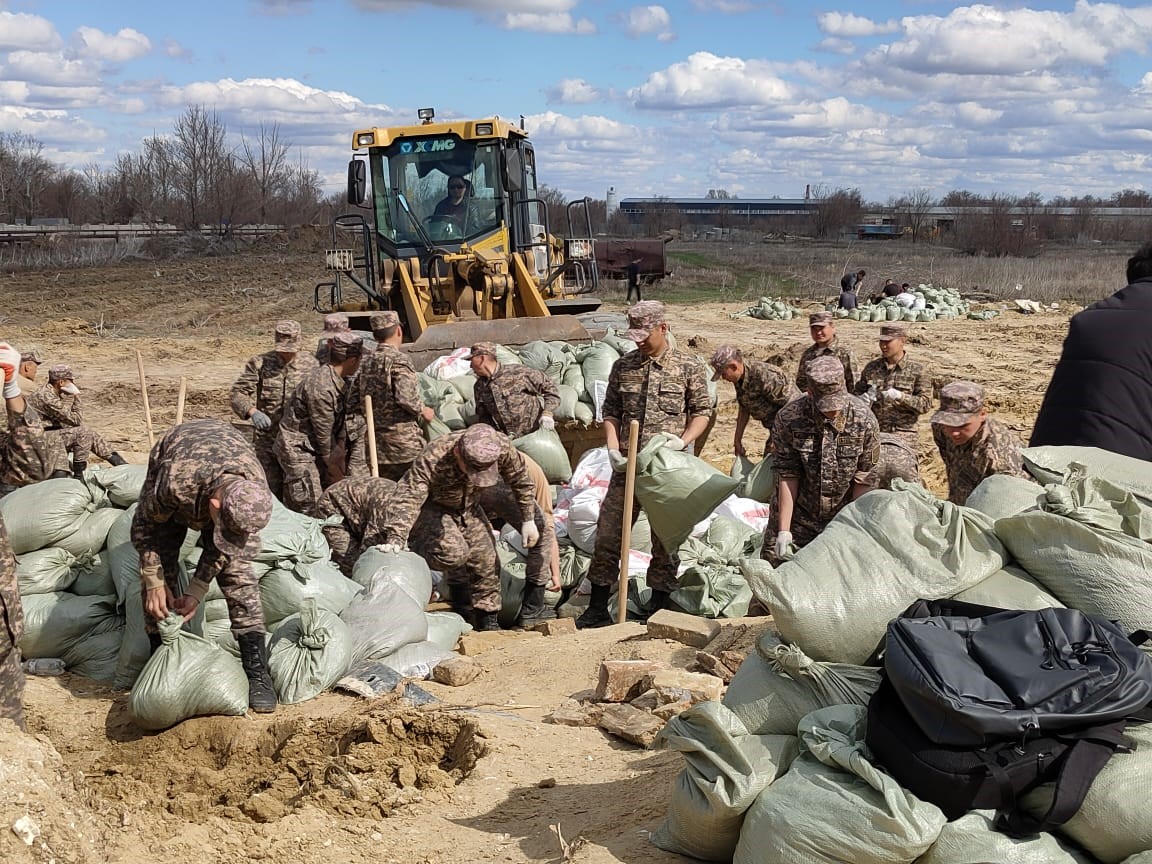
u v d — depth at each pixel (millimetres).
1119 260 44250
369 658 5645
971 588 3482
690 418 7230
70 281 33781
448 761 4832
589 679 5484
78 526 6051
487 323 11438
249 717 5137
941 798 2893
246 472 4941
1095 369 4012
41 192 62219
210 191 55344
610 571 6996
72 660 5871
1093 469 3811
